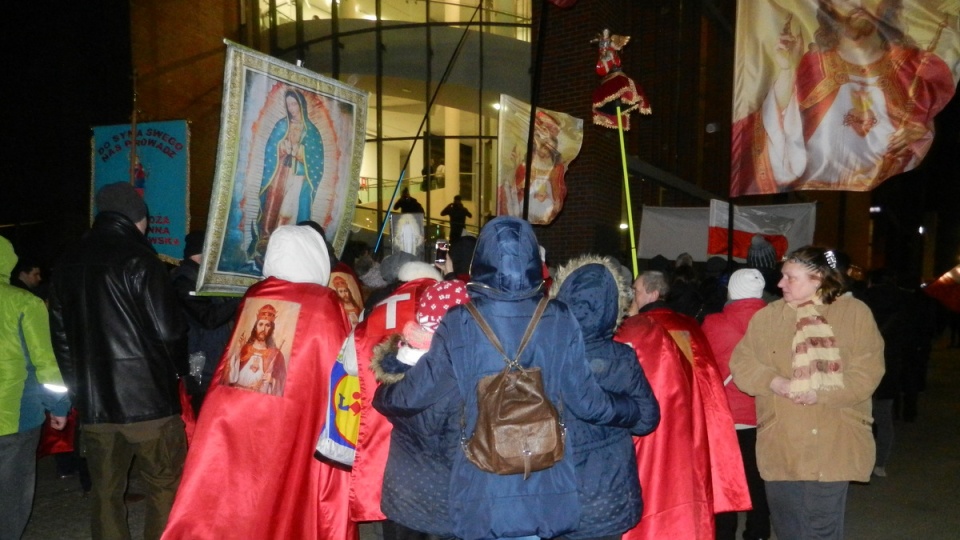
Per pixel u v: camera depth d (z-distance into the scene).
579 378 2.54
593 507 2.64
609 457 2.71
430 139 14.68
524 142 6.44
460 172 14.65
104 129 7.10
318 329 3.76
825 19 5.01
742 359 3.57
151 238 6.85
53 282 3.80
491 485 2.45
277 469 3.65
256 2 15.19
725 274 5.61
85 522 5.21
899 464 7.32
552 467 2.49
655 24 13.89
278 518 3.66
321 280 3.97
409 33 14.27
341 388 3.60
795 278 3.45
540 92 11.20
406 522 2.77
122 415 3.70
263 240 4.65
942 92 4.77
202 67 14.08
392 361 2.79
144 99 12.61
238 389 3.70
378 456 3.52
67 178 12.40
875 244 33.91
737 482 3.94
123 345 3.72
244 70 4.34
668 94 14.97
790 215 9.15
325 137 5.05
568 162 6.59
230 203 4.35
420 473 2.75
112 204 3.88
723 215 8.89
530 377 2.43
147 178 6.88
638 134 13.30
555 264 11.01
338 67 14.51
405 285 3.69
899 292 6.98
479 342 2.50
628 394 2.74
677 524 3.54
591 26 10.80
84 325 3.73
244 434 3.65
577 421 2.66
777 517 3.52
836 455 3.32
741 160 5.32
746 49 5.24
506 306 2.54
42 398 3.96
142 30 12.55
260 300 3.80
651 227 11.11
